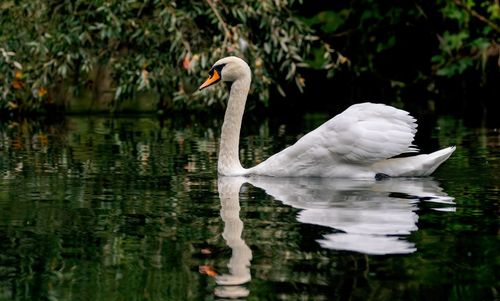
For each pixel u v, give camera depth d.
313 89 26.86
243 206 10.41
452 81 26.83
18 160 14.50
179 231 9.12
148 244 8.60
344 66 26.81
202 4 20.53
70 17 20.28
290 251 8.24
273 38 20.25
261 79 20.08
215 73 13.64
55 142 17.12
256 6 20.06
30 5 20.23
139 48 21.12
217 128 19.84
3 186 11.93
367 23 26.64
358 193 11.20
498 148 15.48
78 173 13.02
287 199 10.84
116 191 11.52
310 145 12.60
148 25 20.39
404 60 27.25
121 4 19.83
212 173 13.12
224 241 8.66
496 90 26.39
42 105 23.73
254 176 12.87
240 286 7.24
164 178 12.59
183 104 23.52
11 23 20.56
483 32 26.59
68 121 21.64
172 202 10.72
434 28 26.92
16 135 18.52
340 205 10.37
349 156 12.41
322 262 7.87
